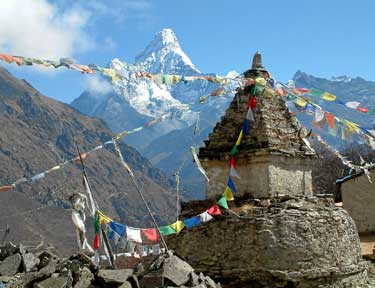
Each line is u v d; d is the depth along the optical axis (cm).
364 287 1903
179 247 1883
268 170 1948
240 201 1922
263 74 2072
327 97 1972
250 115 1959
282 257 1738
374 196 3697
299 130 2091
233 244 1783
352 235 1988
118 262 1750
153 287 1184
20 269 1209
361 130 2006
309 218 1820
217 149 2078
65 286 1136
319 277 1770
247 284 1736
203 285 1237
